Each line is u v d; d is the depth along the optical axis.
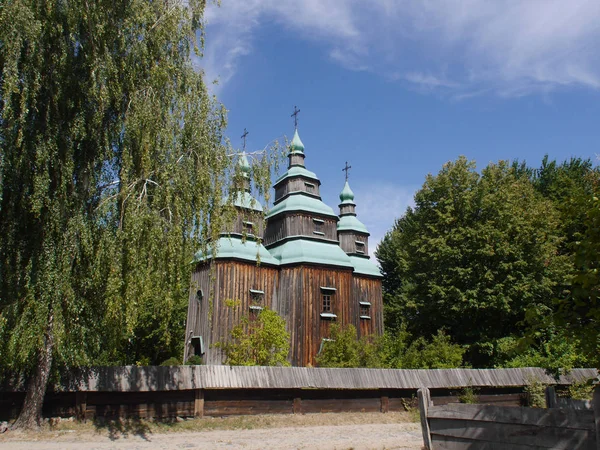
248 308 32.72
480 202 36.25
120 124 14.80
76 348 14.29
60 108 14.01
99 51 14.26
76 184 14.46
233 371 18.20
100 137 14.66
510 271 34.19
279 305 34.50
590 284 7.69
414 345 27.81
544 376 25.39
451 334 37.09
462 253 35.31
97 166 14.84
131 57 14.91
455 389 23.27
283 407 19.02
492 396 23.61
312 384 19.48
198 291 33.84
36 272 13.66
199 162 15.27
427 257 37.44
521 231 34.47
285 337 23.91
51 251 13.65
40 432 14.43
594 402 6.97
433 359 26.19
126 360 34.09
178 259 14.55
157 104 14.77
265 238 40.41
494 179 37.59
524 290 33.12
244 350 22.80
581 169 46.91
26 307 13.27
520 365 28.06
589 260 7.88
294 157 41.59
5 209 13.69
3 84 12.38
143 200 14.20
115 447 13.59
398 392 21.86
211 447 14.17
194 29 16.80
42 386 14.74
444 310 35.84
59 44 13.70
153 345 39.03
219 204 15.68
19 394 15.59
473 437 9.08
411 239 41.12
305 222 38.00
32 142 13.37
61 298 13.66
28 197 13.62
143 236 13.90
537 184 48.19
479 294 34.16
